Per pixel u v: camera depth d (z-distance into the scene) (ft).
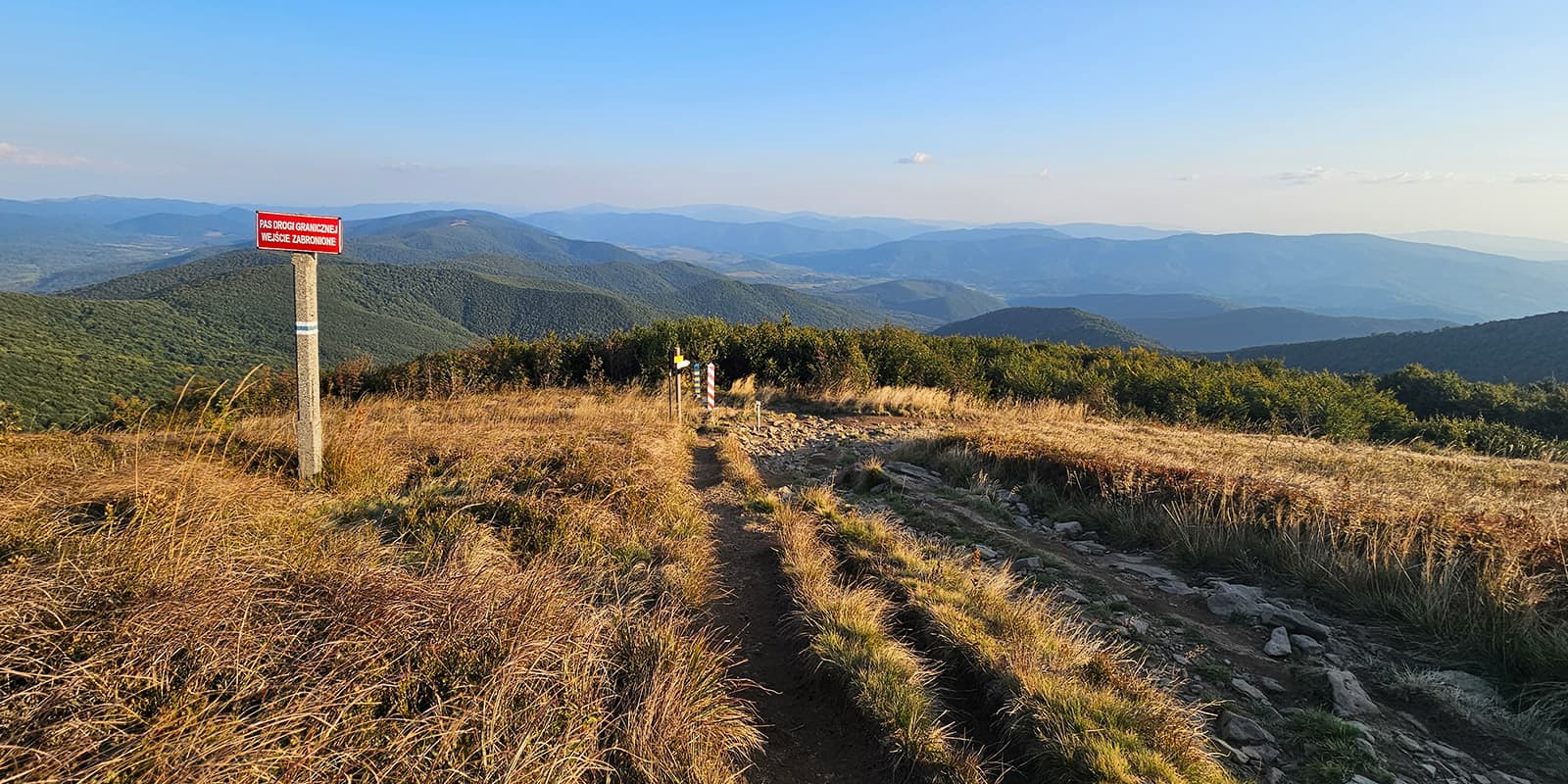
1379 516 20.66
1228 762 11.05
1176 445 40.27
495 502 19.16
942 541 22.62
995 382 74.49
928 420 55.01
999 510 26.55
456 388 55.01
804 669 13.07
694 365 57.93
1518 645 14.20
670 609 13.69
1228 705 12.91
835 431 48.34
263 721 7.44
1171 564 21.45
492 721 8.32
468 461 23.95
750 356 69.46
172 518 11.89
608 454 25.72
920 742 10.30
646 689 10.14
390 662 8.75
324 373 60.39
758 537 21.45
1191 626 16.58
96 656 7.77
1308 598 18.43
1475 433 65.92
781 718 11.73
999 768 10.37
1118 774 9.43
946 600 15.44
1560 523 20.04
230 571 10.16
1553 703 12.88
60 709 7.23
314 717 7.79
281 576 10.61
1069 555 22.24
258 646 8.62
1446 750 11.84
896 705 11.04
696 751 9.51
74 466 17.62
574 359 68.59
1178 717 11.44
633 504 21.07
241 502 15.51
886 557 18.72
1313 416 63.72
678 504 22.43
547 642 9.89
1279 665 14.85
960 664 13.10
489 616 10.17
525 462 24.43
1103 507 25.48
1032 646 13.35
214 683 8.18
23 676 7.39
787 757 10.70
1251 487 24.00
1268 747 11.65
